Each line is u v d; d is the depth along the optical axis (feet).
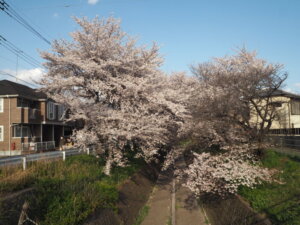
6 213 16.76
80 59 35.12
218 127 35.86
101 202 24.04
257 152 34.09
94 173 32.81
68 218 18.76
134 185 36.76
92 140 32.60
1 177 24.79
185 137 45.88
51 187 22.94
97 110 33.55
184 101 42.68
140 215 31.89
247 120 34.96
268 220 18.75
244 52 47.14
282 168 29.73
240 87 33.60
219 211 28.09
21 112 73.46
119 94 35.68
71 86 34.73
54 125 93.81
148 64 39.37
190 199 37.32
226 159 30.27
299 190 22.17
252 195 23.32
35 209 18.61
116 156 34.86
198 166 29.07
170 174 54.80
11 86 77.30
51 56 34.50
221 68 51.75
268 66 37.17
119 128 33.53
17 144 72.84
